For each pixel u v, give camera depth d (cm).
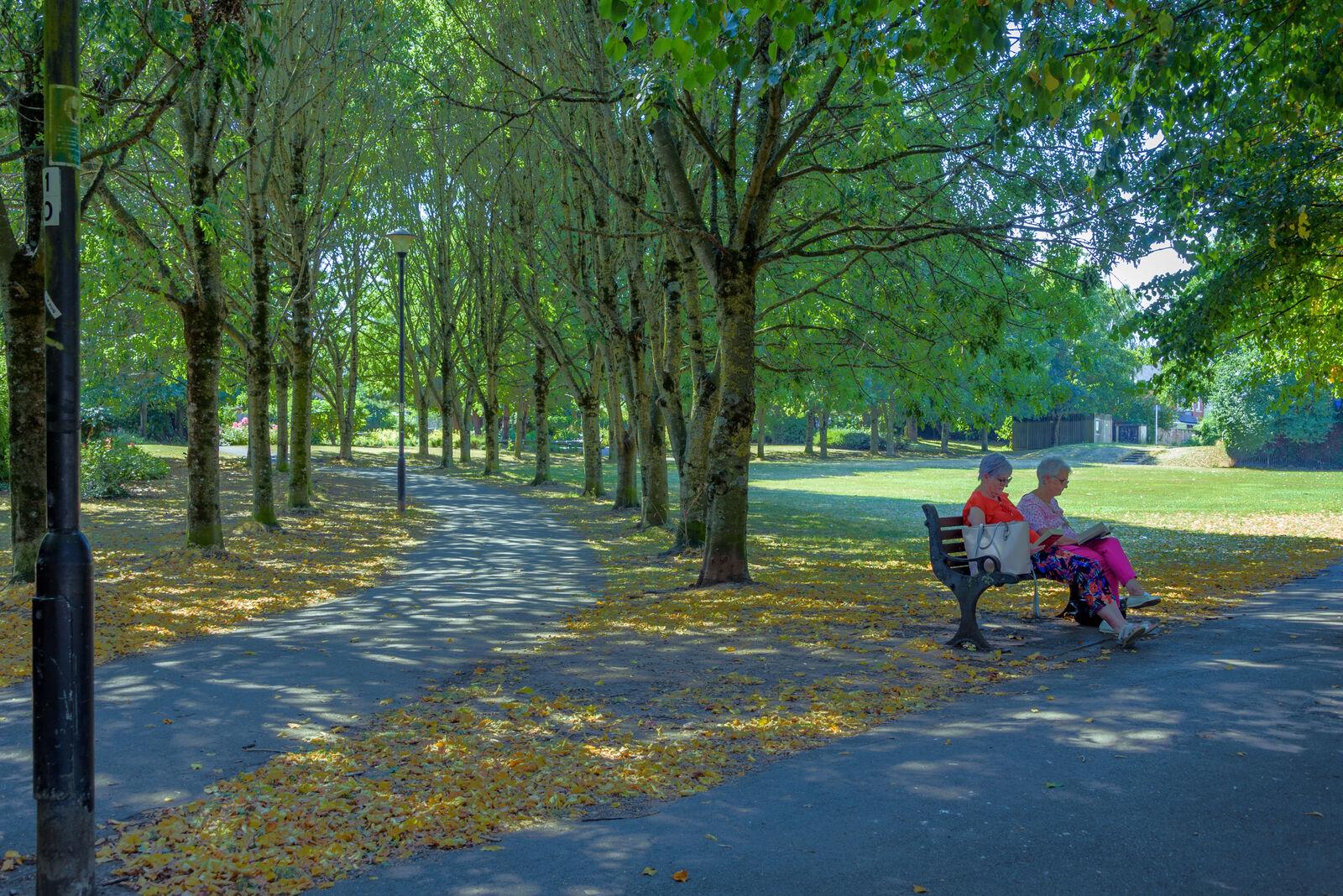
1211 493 3253
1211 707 579
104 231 1437
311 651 868
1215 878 364
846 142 1282
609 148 1789
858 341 1636
